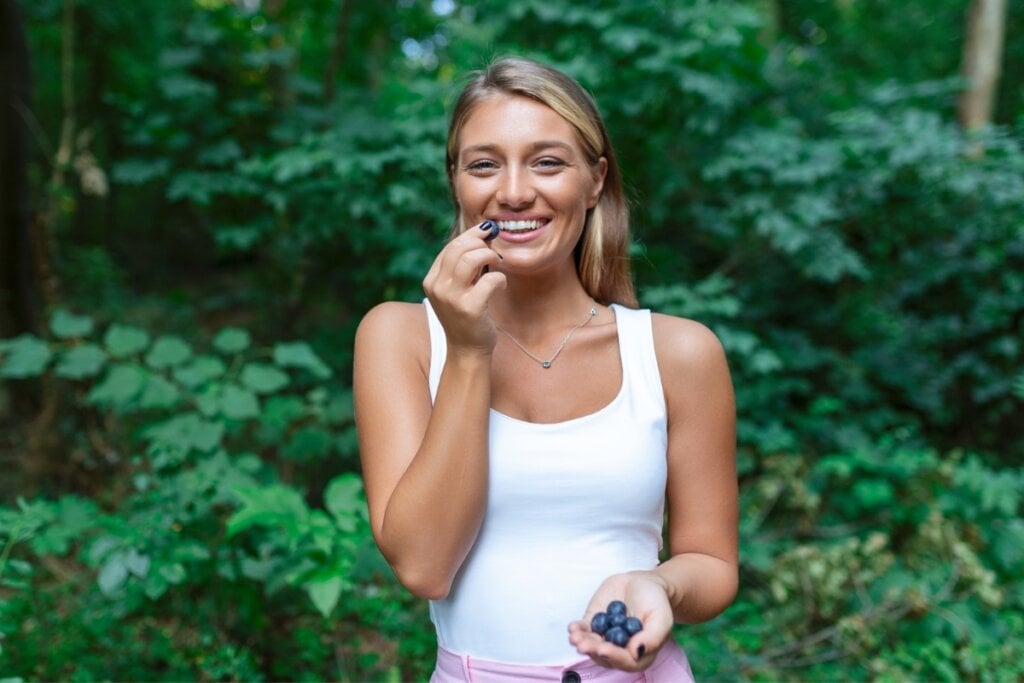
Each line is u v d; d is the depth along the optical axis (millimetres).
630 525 1187
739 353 4160
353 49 7535
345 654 3010
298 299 5098
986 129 5039
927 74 9273
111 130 7422
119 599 2791
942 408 5684
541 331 1271
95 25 7020
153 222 9008
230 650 2588
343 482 2301
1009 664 3035
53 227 5211
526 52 4102
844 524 4094
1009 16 8828
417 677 2918
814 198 4301
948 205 5121
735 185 4691
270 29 5016
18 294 5074
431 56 7094
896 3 9773
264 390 3012
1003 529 3732
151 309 6852
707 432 1273
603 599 1059
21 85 5027
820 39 10172
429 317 1285
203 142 4574
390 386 1225
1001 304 5520
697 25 4105
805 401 5422
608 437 1175
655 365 1249
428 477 1063
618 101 4148
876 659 3061
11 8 4934
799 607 3383
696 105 4328
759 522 3971
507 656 1164
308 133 4340
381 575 3225
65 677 2666
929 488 3918
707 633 3246
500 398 1230
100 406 4094
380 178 3973
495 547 1162
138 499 2527
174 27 7207
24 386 4750
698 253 5484
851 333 5621
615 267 1405
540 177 1181
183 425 2818
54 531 2395
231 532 2055
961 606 3246
